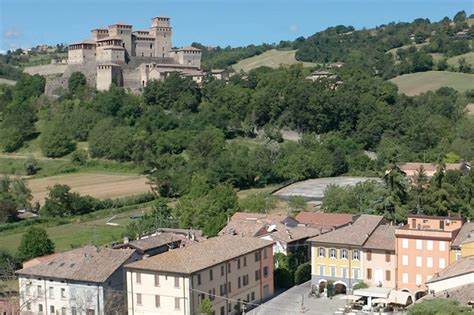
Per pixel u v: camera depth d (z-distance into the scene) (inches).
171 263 3641.7
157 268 3614.7
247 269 4003.4
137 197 7573.8
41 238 5054.1
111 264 3850.9
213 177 7672.2
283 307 3922.2
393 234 4163.4
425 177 5885.8
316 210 6131.9
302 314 3747.5
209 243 3986.2
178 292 3567.9
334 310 3811.5
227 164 7805.1
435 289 3486.7
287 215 5388.8
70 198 7106.3
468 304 3137.3
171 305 3595.0
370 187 5979.3
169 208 6269.7
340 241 4173.2
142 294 3683.6
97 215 7007.9
